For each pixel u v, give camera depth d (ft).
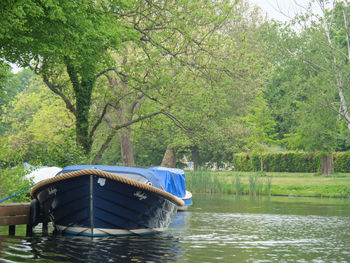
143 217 41.09
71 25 51.96
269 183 107.34
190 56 86.33
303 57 124.36
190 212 66.03
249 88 98.27
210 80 82.64
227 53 84.89
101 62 66.28
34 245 34.76
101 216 38.81
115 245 35.73
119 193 38.83
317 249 36.19
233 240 40.19
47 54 59.31
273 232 45.88
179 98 84.89
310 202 86.94
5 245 34.42
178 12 75.66
